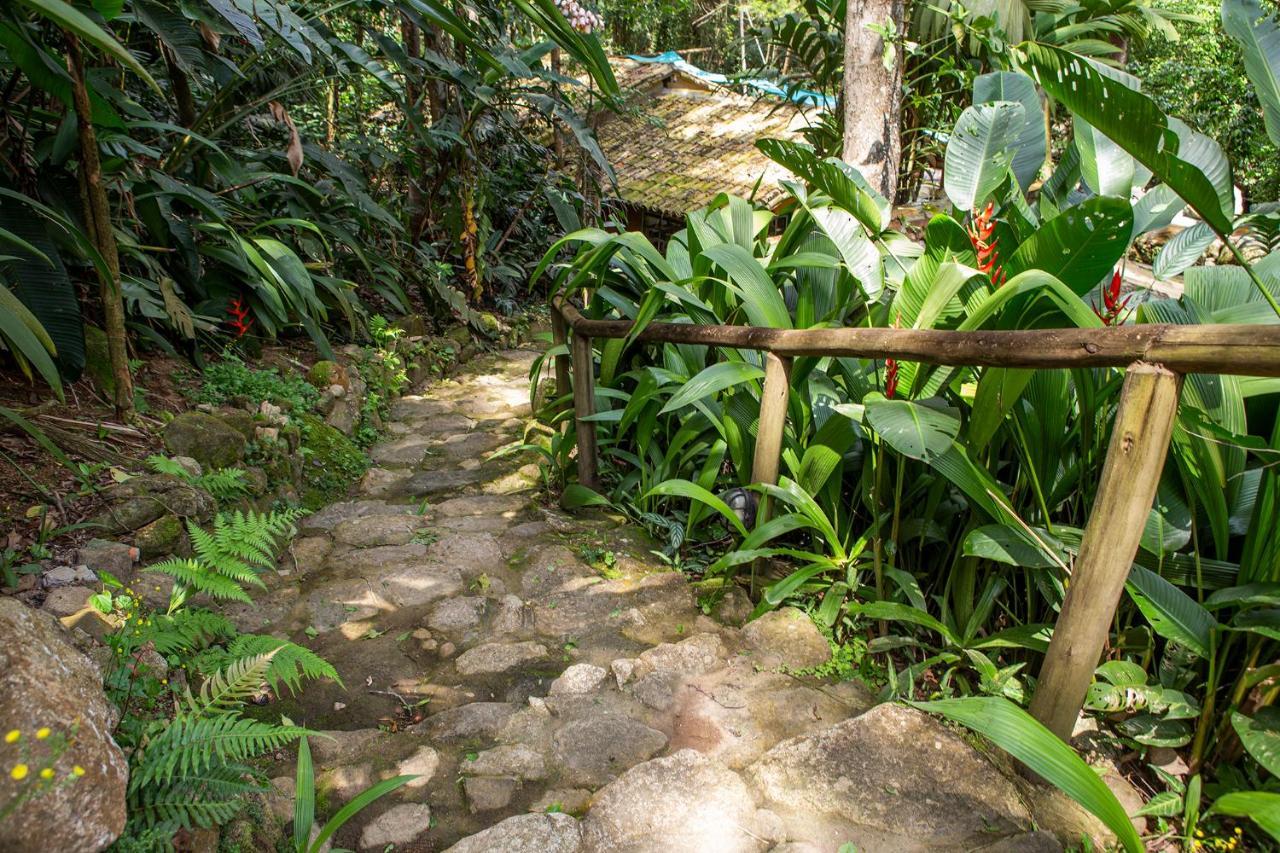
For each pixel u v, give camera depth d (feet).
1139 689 6.01
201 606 7.41
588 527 10.21
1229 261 17.97
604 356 11.79
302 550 9.05
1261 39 6.41
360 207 17.22
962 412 7.48
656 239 34.58
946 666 7.14
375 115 27.40
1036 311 6.21
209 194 13.34
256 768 5.09
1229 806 4.12
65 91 8.26
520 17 22.98
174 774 4.36
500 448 13.69
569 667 6.93
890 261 9.11
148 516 7.62
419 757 5.80
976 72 20.49
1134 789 5.77
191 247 12.55
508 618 7.85
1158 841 5.30
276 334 14.38
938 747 5.72
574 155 31.04
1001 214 7.78
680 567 9.22
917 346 6.10
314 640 7.40
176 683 5.50
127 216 12.17
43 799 3.28
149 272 11.69
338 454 12.09
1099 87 4.98
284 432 10.90
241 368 12.12
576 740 5.99
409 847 5.02
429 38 21.88
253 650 5.72
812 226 10.31
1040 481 7.11
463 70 18.67
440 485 11.94
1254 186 30.68
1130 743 6.17
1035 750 4.43
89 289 11.45
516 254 27.58
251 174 14.56
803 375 8.70
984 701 4.67
